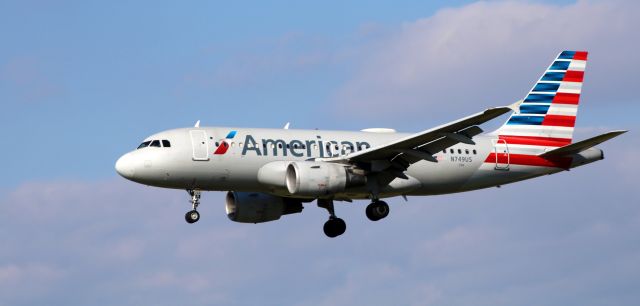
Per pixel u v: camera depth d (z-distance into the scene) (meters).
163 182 138.12
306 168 135.12
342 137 145.38
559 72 159.25
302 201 151.00
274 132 142.38
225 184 139.62
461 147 150.12
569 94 158.75
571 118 158.12
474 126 128.00
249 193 149.38
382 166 138.62
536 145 155.62
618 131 140.25
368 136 147.25
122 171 137.88
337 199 144.25
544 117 157.25
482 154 151.25
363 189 139.88
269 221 151.75
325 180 135.75
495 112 122.00
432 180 148.25
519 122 156.50
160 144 138.25
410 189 146.25
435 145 135.00
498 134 155.38
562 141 157.12
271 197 149.75
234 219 150.25
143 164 137.00
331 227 150.25
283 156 140.38
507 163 152.88
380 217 143.88
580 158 156.12
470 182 151.50
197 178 138.25
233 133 140.12
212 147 138.12
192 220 144.12
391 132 150.50
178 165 137.00
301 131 144.25
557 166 155.38
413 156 138.25
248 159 138.75
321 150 142.75
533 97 157.88
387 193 143.62
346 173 137.50
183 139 138.12
